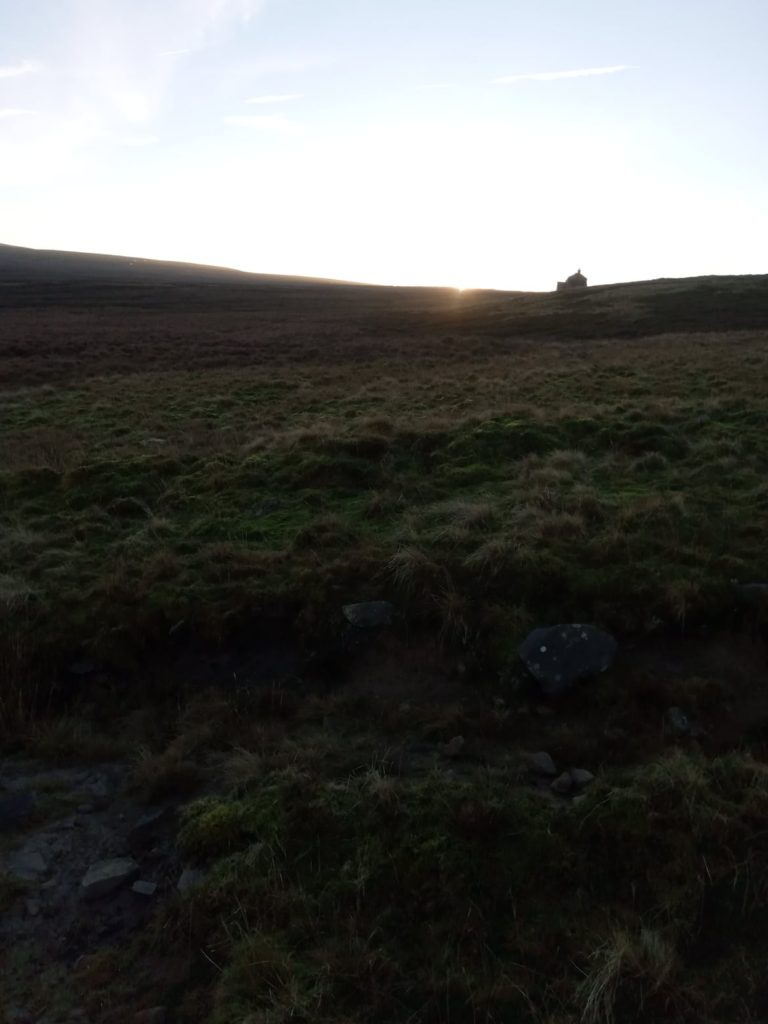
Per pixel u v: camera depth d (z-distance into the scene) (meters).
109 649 6.78
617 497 9.16
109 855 4.83
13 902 4.47
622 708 5.69
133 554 8.48
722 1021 3.50
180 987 3.90
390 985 3.73
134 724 6.17
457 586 6.97
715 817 4.38
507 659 6.21
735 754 5.05
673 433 11.77
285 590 7.15
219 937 4.07
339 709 6.04
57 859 4.82
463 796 4.71
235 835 4.63
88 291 88.19
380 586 7.12
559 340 43.09
